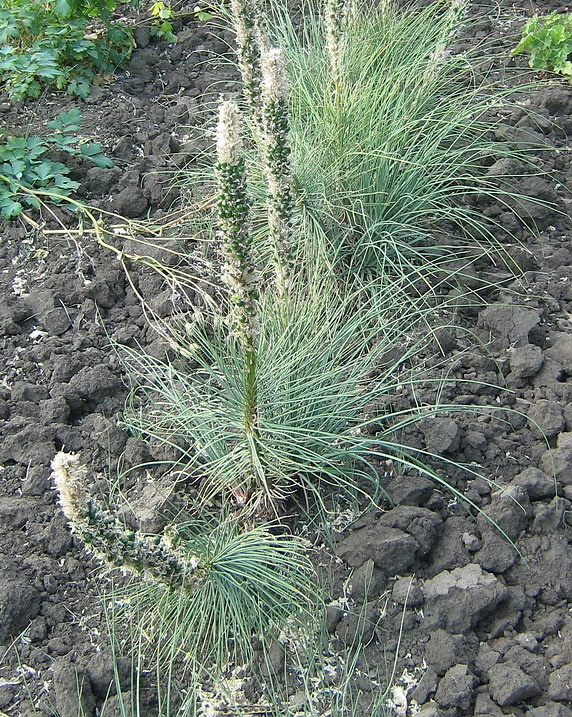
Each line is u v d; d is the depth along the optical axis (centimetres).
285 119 93
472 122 146
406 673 90
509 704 87
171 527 93
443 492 105
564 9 189
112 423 114
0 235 142
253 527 102
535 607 96
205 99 168
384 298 127
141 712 88
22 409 116
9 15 159
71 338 126
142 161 153
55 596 97
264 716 88
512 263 136
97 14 173
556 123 161
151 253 138
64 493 77
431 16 180
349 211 134
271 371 104
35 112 165
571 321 128
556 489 104
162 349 123
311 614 94
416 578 98
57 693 88
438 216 142
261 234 133
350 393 104
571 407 114
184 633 93
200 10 187
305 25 165
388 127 140
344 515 104
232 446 107
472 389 117
